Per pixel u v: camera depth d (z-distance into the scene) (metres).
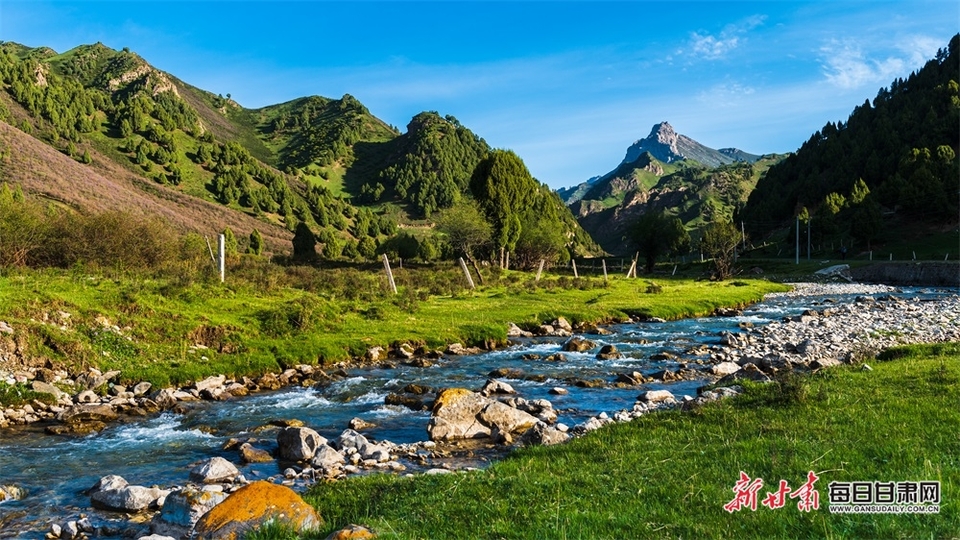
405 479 11.47
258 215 186.88
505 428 16.48
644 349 31.00
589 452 12.31
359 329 31.52
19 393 19.17
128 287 28.17
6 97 193.12
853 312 42.44
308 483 12.81
